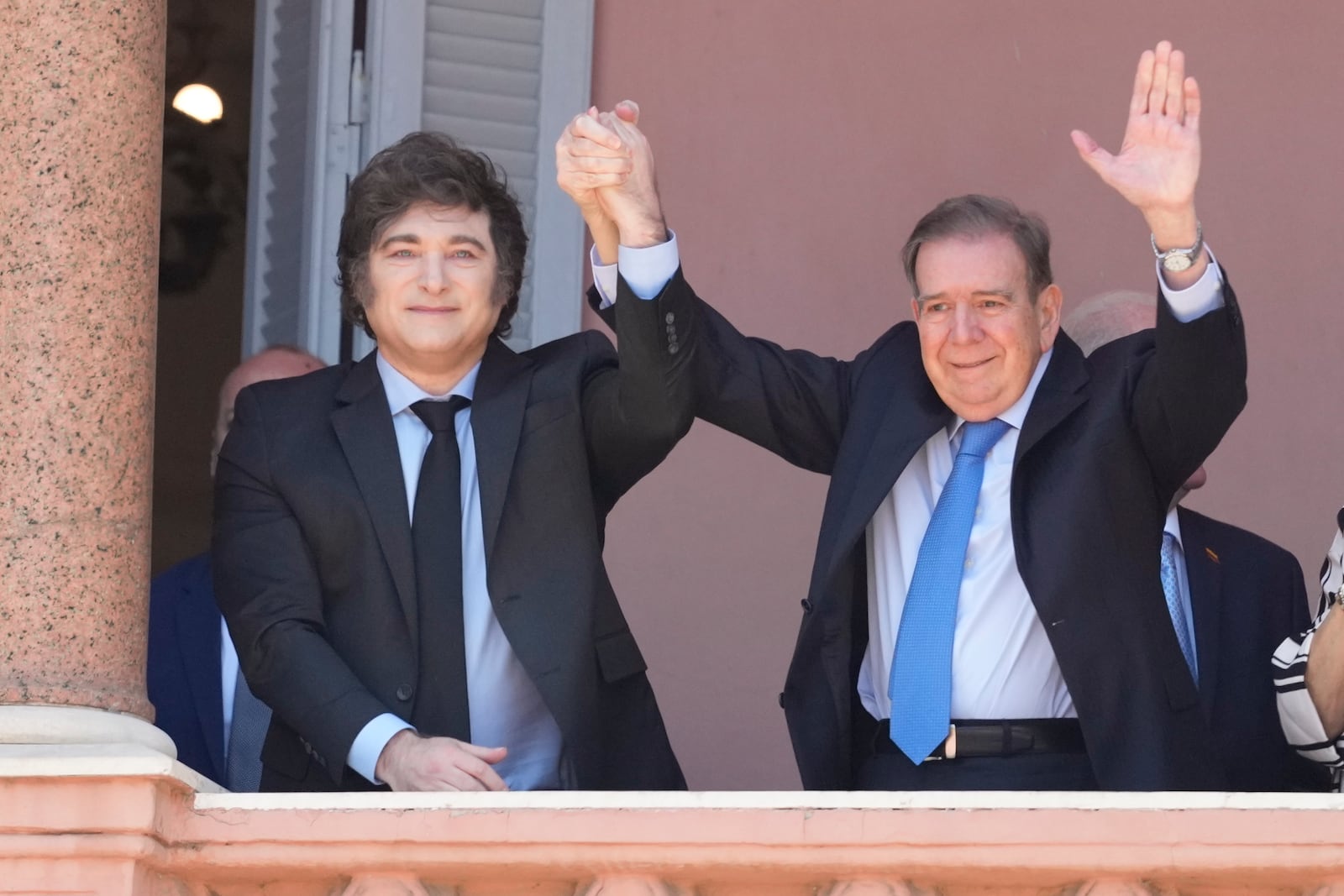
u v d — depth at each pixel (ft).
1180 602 28.30
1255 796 19.24
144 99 22.00
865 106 40.83
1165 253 22.63
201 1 59.77
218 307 59.72
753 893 19.94
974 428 24.26
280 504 23.94
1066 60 41.01
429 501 24.04
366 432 24.21
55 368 21.22
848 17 41.14
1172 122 22.54
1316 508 39.65
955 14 41.14
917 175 40.65
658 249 23.45
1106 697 22.74
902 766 23.32
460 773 21.90
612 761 23.85
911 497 24.40
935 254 24.27
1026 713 23.22
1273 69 41.04
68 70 21.62
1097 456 23.48
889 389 24.88
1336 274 40.37
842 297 40.24
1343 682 22.93
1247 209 40.63
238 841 19.90
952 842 19.33
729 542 39.27
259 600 23.53
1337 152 40.78
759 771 38.42
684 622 38.93
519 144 39.19
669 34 40.78
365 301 24.66
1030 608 23.39
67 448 21.12
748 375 25.11
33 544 20.88
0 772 19.52
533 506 23.93
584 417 24.40
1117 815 19.26
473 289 24.38
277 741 23.86
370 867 19.81
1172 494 24.00
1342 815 19.06
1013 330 23.85
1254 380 40.11
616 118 23.88
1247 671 27.76
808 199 40.52
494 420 24.21
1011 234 24.32
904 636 23.54
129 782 19.54
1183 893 19.61
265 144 39.91
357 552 23.68
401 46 38.63
